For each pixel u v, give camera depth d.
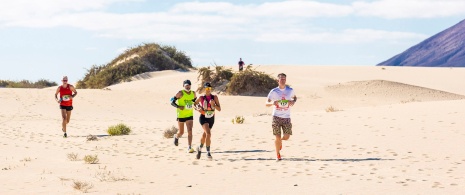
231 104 50.00
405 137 22.78
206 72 66.19
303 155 20.38
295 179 15.87
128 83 79.75
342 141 22.97
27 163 19.20
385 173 16.39
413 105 31.86
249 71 62.56
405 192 13.58
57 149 23.67
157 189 14.43
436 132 23.17
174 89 67.56
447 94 66.44
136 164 19.23
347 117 28.94
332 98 58.22
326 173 16.72
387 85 67.12
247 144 23.61
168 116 43.72
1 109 43.00
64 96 28.52
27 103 46.44
